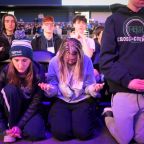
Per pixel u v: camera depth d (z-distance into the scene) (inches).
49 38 135.3
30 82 85.9
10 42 131.6
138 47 76.5
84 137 84.4
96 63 113.7
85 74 88.3
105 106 102.1
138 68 76.2
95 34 139.9
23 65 84.1
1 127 86.9
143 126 80.7
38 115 87.8
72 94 87.5
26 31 202.8
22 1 245.4
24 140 84.7
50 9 247.1
